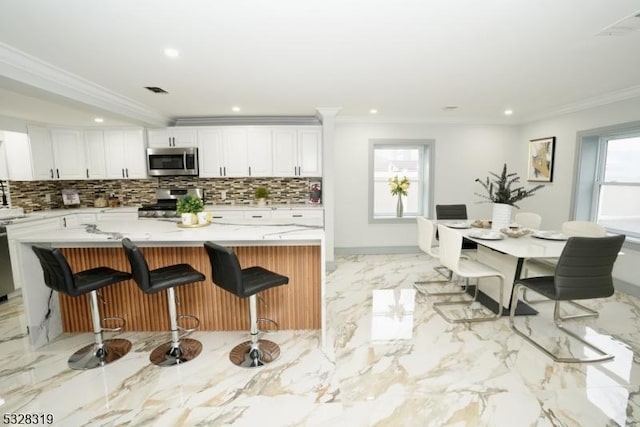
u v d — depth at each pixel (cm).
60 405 195
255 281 222
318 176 501
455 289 382
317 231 254
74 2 167
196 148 491
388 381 215
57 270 210
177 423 181
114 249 272
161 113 461
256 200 529
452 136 529
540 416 183
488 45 227
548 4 173
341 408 192
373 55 243
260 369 228
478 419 182
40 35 205
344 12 181
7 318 315
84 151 498
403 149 553
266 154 496
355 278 422
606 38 216
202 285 279
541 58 252
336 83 315
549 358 239
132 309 281
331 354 246
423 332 280
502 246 275
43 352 250
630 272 361
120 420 183
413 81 310
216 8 175
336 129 518
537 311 319
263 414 188
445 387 209
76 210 483
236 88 329
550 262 409
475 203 546
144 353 248
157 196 522
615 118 374
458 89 341
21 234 389
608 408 188
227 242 261
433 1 170
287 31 204
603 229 307
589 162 422
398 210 546
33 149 457
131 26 195
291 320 285
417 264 485
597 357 238
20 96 319
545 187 482
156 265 274
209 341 266
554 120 463
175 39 213
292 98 377
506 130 536
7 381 216
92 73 279
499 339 267
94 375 222
